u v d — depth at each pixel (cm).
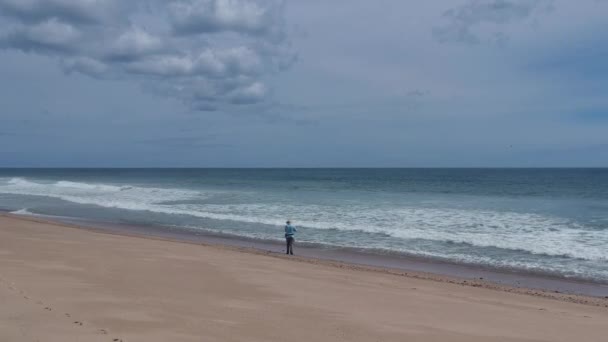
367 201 3925
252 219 2827
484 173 14050
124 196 4469
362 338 735
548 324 930
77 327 637
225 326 728
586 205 3678
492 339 793
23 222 2434
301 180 8894
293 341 683
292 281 1207
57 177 10744
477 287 1317
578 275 1539
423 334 788
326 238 2216
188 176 11619
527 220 2716
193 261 1436
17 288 862
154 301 863
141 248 1675
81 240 1812
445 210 3206
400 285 1269
